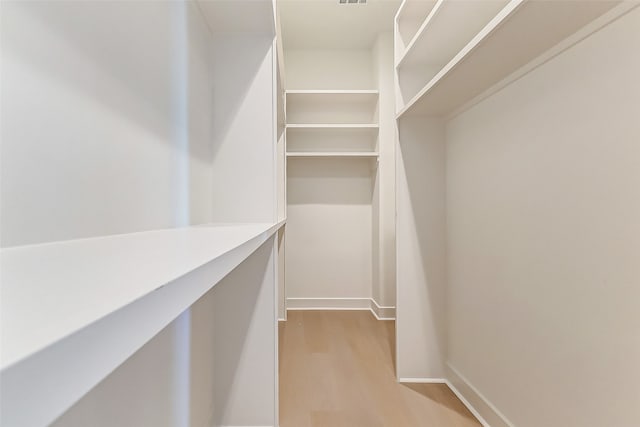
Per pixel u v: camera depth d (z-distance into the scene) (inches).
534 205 47.9
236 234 26.9
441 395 69.2
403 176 76.8
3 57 16.7
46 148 19.2
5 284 9.6
